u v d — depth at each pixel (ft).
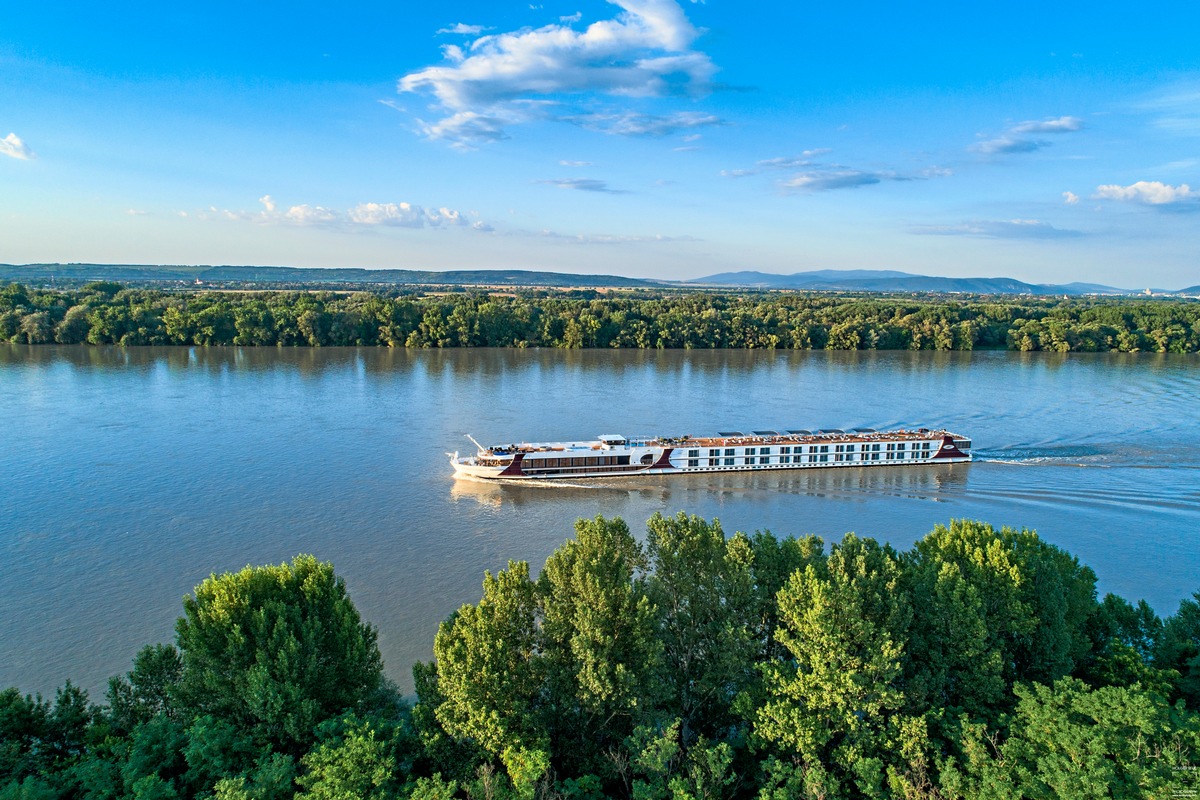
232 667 186.09
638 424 580.30
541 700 195.42
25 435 510.17
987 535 221.25
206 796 155.43
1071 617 207.51
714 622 207.00
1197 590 301.22
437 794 145.79
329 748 161.48
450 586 302.45
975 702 183.21
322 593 208.03
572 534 363.35
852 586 187.42
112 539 340.59
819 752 179.11
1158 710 160.45
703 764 170.91
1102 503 407.44
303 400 650.84
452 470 458.91
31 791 147.54
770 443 489.26
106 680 237.25
